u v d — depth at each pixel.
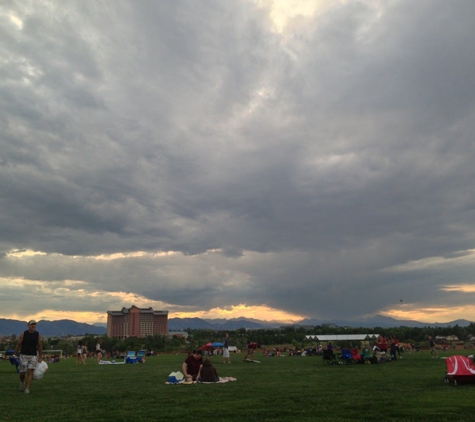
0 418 10.19
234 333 183.62
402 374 20.64
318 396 13.16
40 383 18.67
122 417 10.09
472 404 11.21
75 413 10.78
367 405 11.31
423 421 9.28
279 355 52.31
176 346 116.12
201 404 11.90
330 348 31.25
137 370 26.88
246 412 10.53
